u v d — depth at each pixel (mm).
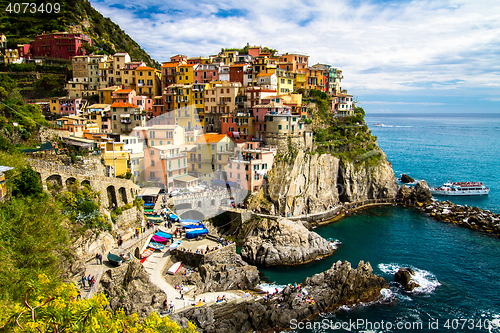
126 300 49281
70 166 62031
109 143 68688
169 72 132375
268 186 97500
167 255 65812
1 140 62188
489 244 90688
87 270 51938
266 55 157000
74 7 179750
